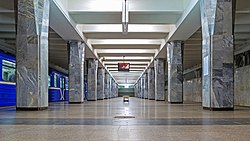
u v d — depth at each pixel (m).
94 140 5.59
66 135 6.23
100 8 21.03
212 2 15.37
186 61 49.38
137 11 21.06
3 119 9.96
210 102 15.39
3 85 20.94
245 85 29.05
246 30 24.64
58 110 15.70
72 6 21.11
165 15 22.44
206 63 15.86
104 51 42.34
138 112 14.09
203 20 16.31
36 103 14.88
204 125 8.15
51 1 16.86
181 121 9.32
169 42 30.17
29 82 14.80
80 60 29.67
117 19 23.25
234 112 14.05
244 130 7.05
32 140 5.59
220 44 15.24
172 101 29.84
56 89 39.00
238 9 19.36
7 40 28.97
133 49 40.88
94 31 27.61
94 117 10.89
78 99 29.47
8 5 19.06
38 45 14.91
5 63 21.38
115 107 19.97
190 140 5.59
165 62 45.12
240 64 30.70
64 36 27.38
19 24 14.86
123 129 7.23
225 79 15.20
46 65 15.72
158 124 8.41
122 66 48.53
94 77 43.94
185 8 20.42
